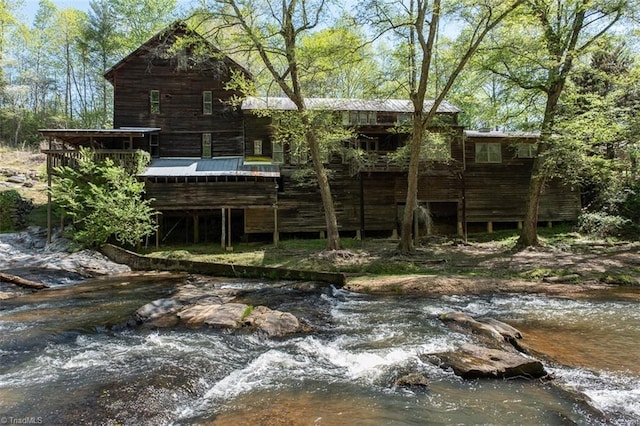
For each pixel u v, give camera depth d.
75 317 9.04
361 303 11.07
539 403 4.95
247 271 14.59
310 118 17.11
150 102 24.62
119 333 7.98
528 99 19.94
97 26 34.81
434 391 5.32
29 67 46.31
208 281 13.87
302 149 21.56
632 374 5.84
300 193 23.36
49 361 6.40
